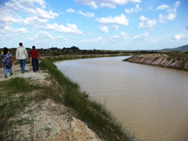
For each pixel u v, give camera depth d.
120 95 9.95
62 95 6.86
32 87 6.62
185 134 5.46
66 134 3.86
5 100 5.15
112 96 9.74
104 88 11.71
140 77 16.77
